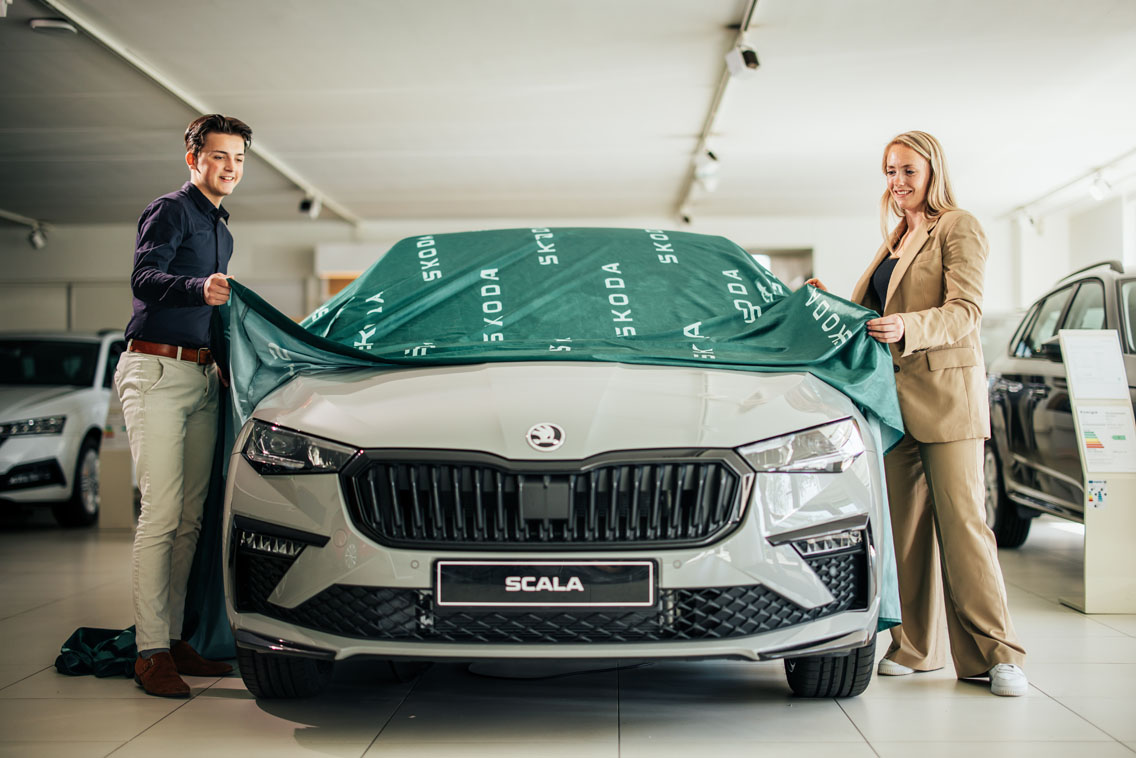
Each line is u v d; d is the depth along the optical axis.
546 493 1.86
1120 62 6.91
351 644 1.90
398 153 9.39
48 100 7.68
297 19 6.08
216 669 2.66
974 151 9.30
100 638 2.80
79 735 2.11
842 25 6.20
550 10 5.96
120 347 6.88
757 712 2.23
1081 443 3.38
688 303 2.66
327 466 1.95
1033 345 4.51
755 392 2.11
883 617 2.22
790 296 2.64
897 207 2.77
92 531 5.92
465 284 2.67
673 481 1.89
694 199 11.46
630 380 2.14
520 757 1.95
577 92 7.55
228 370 2.63
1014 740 2.04
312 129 8.53
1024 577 4.05
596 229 2.89
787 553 1.93
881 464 2.29
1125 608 3.34
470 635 1.88
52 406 5.95
